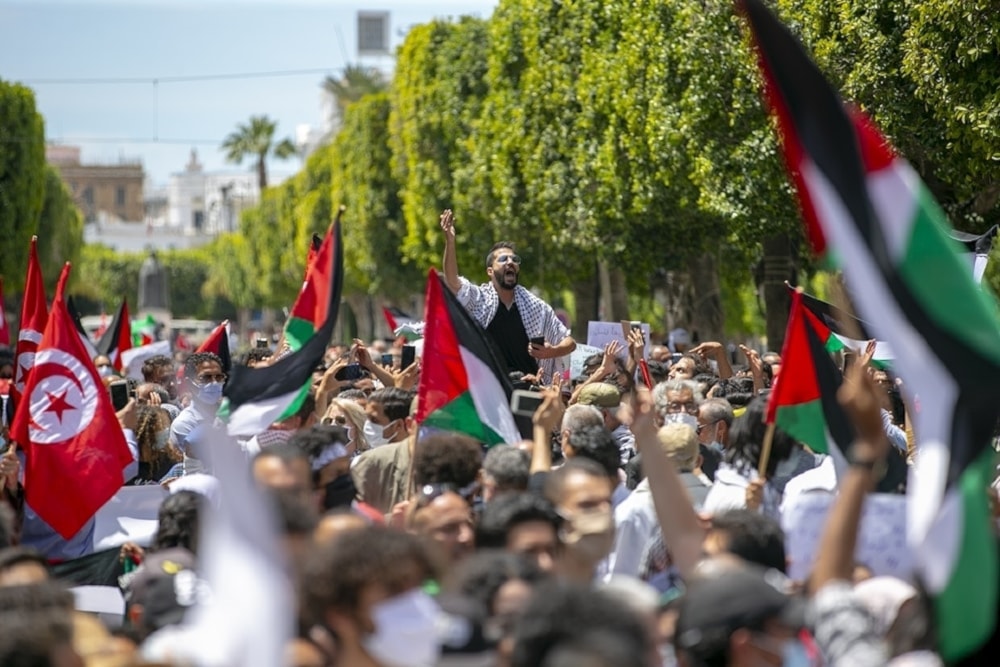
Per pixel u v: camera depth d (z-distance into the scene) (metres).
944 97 21.03
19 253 58.69
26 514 10.41
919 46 21.16
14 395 13.38
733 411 12.85
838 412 8.75
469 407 9.97
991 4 20.06
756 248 27.70
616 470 8.96
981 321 6.16
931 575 5.96
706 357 19.34
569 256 42.59
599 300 47.22
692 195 30.17
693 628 5.66
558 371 15.17
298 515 6.62
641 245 35.41
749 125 26.92
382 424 11.65
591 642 4.62
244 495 5.06
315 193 83.69
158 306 104.88
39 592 5.85
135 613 7.49
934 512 5.99
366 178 66.50
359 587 5.52
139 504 10.57
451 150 50.31
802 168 6.38
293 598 5.55
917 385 6.12
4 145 57.78
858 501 5.92
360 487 10.41
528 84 38.50
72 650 5.44
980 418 6.09
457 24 52.03
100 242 177.75
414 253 53.22
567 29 36.72
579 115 35.69
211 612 5.19
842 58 23.30
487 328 13.80
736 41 26.42
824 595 5.64
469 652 5.64
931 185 25.56
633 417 7.54
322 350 10.66
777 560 6.84
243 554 5.02
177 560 7.27
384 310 30.31
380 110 66.19
